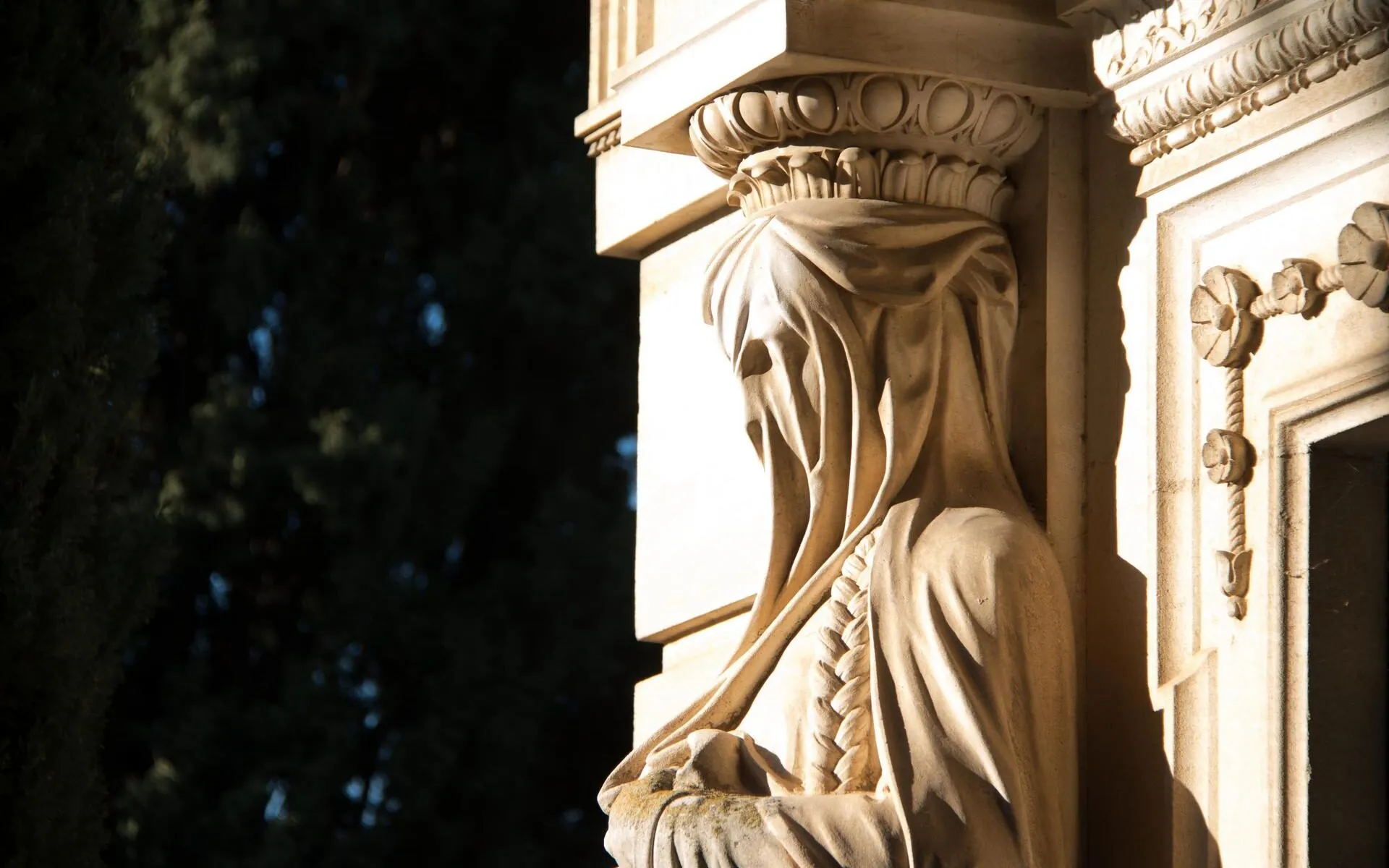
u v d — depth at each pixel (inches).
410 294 563.8
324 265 553.0
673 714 167.9
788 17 140.3
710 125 149.5
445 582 543.8
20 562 287.3
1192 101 137.4
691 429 170.1
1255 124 134.7
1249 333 134.3
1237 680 132.7
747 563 161.5
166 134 517.7
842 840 131.4
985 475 143.4
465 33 574.6
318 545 535.5
